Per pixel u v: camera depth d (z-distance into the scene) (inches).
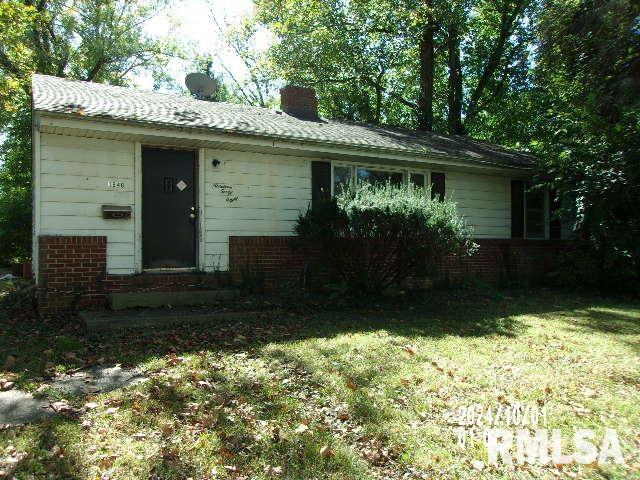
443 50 931.3
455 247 344.2
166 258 342.0
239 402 161.0
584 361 224.7
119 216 317.4
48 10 844.6
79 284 301.9
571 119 499.2
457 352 231.8
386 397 170.9
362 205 336.2
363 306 347.3
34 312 299.6
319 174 409.4
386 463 129.9
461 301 390.9
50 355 210.4
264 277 368.8
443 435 145.6
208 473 119.9
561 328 295.0
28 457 122.6
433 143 505.4
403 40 894.4
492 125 995.9
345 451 133.3
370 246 343.3
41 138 299.1
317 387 177.8
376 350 228.7
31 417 147.2
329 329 273.0
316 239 346.9
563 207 497.4
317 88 960.9
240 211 370.9
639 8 526.3
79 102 308.3
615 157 444.1
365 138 430.6
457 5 792.9
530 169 506.9
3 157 848.9
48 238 292.5
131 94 397.4
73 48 888.9
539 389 184.7
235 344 234.1
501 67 972.6
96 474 116.7
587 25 553.9
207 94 501.4
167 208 343.3
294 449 132.8
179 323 272.7
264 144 353.1
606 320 323.3
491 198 520.1
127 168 326.0
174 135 316.5
